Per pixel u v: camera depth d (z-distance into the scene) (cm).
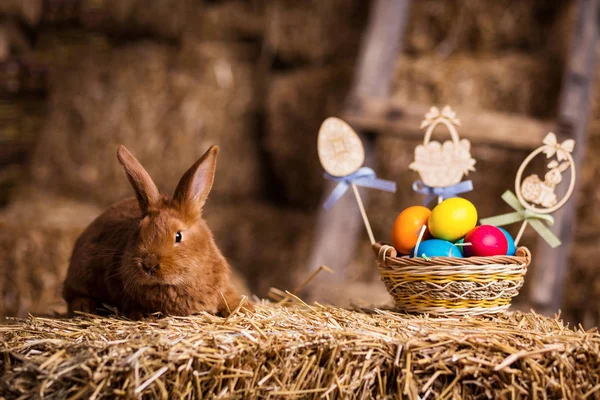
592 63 195
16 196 241
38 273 198
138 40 250
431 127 151
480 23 216
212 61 242
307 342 131
